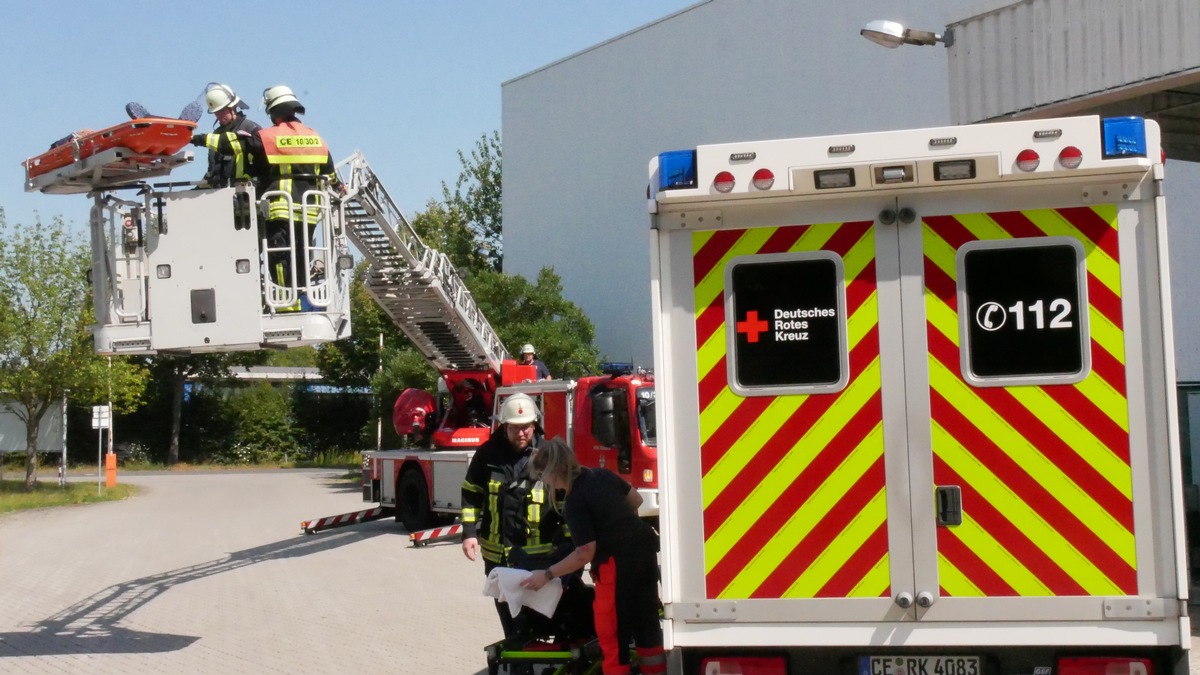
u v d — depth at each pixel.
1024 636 5.07
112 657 9.81
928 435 5.18
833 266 5.30
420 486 18.72
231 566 15.67
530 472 6.69
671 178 5.32
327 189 11.59
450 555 16.22
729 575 5.30
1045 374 5.11
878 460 5.22
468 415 19.00
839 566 5.23
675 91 30.19
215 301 10.47
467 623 11.00
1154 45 10.43
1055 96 11.29
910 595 5.16
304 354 76.56
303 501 29.25
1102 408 5.06
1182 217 18.53
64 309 35.44
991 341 5.16
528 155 35.50
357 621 11.24
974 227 5.20
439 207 50.06
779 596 5.27
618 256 32.34
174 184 10.59
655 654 6.61
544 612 7.03
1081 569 5.05
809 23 26.48
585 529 6.47
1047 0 11.34
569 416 15.32
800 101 26.73
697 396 5.36
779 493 5.29
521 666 7.27
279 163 11.16
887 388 5.22
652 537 6.66
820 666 5.25
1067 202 5.13
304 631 10.79
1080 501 5.06
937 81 23.70
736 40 28.36
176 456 55.97
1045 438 5.10
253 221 10.52
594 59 32.97
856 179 5.20
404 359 32.06
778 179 5.22
